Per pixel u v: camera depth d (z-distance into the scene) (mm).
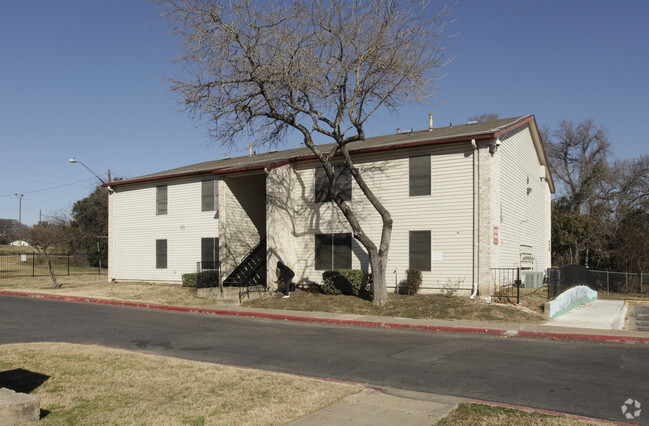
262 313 17750
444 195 19141
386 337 12953
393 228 20188
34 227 29609
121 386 7434
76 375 8102
